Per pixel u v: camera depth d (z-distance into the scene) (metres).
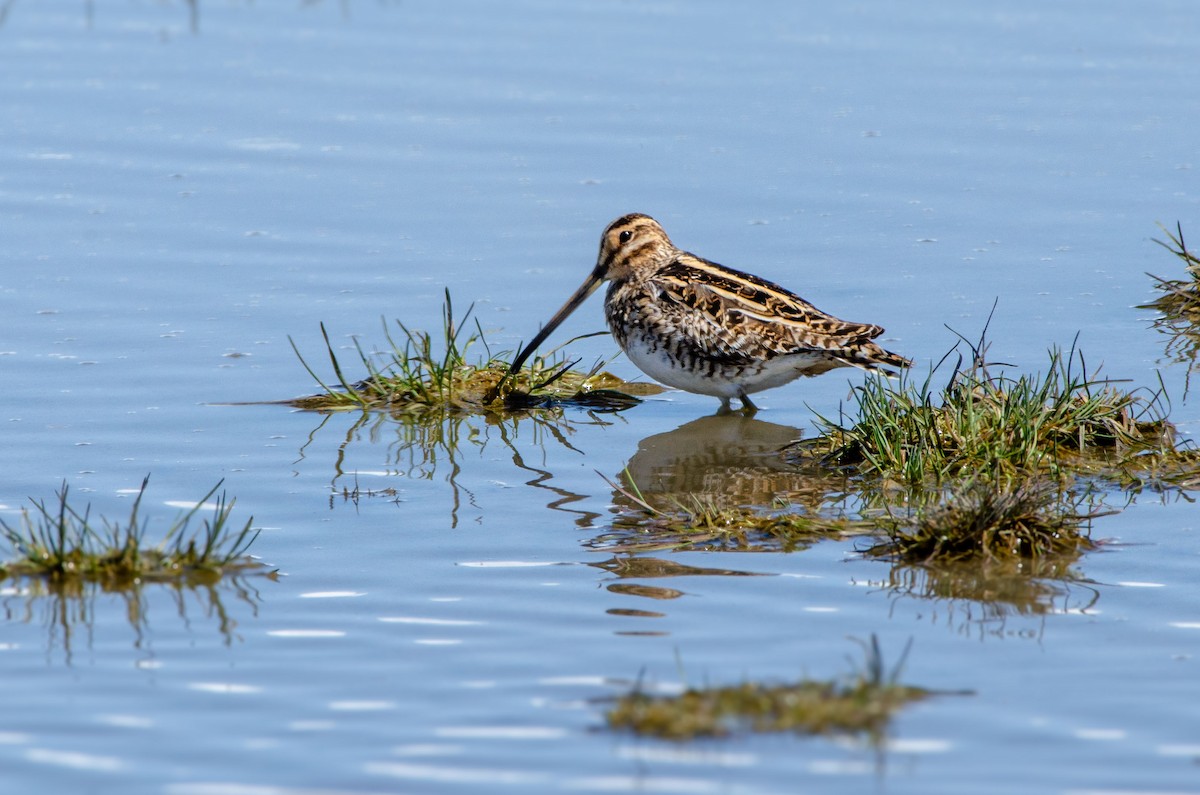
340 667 9.38
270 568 10.97
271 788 8.00
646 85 22.73
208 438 13.59
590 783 8.01
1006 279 16.91
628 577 10.80
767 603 10.31
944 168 19.97
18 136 20.80
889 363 13.91
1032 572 10.74
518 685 9.12
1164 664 9.30
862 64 23.56
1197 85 22.59
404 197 19.25
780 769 8.10
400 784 8.02
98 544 11.03
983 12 25.98
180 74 23.14
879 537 11.44
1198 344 15.20
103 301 16.50
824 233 18.22
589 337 16.66
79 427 13.66
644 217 15.49
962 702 8.81
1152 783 7.95
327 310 16.44
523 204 19.03
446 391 14.99
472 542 11.49
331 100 22.17
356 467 13.12
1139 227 18.19
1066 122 21.33
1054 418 12.99
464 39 24.62
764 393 15.48
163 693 9.04
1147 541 11.18
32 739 8.49
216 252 17.75
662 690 9.00
